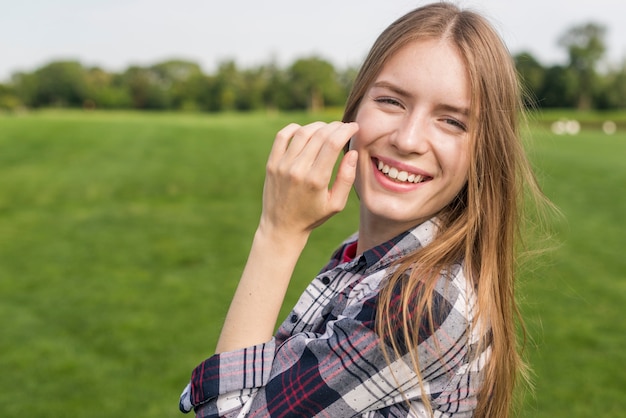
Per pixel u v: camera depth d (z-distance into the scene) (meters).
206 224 9.91
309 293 1.14
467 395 1.02
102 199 12.09
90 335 5.18
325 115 50.94
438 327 0.96
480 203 1.08
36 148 18.73
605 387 4.24
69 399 4.10
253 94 81.25
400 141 1.03
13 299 6.10
